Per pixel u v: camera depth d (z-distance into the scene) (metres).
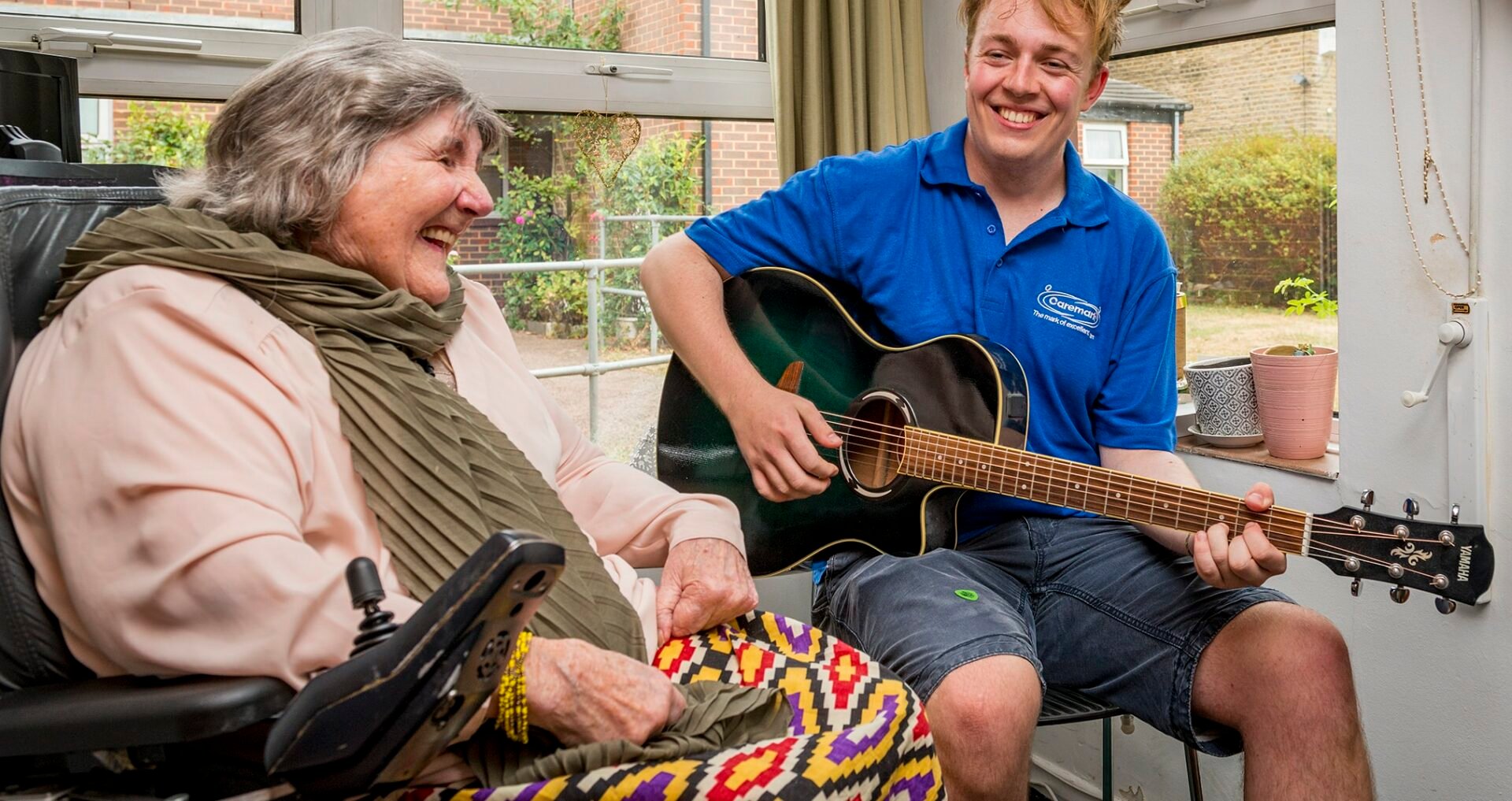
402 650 0.81
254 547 1.01
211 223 1.20
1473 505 1.70
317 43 1.28
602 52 2.44
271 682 0.97
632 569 1.39
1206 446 2.23
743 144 2.65
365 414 1.18
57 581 1.09
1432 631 1.80
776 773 1.02
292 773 0.86
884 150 1.95
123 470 1.03
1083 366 1.80
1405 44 1.74
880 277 1.85
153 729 0.92
